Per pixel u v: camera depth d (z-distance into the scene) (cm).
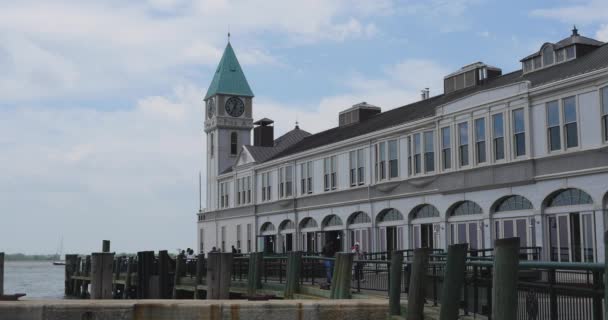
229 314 1484
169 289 3841
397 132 4412
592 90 3142
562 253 3278
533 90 3409
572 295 1012
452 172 3906
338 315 1548
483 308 1394
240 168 6662
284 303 1520
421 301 1410
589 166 3147
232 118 7581
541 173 3375
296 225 5612
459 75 4581
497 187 3625
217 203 7231
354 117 5756
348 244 4938
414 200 4262
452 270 1232
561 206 3300
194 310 1473
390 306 1556
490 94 3669
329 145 5125
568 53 3678
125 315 1452
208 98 7756
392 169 4491
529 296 1145
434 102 4622
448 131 3984
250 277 2962
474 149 3772
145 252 3781
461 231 3909
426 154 4175
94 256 2688
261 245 6197
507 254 955
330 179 5181
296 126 7150
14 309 1416
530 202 3459
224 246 7000
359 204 4800
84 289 5412
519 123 3512
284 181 5825
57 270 19300
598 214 3095
